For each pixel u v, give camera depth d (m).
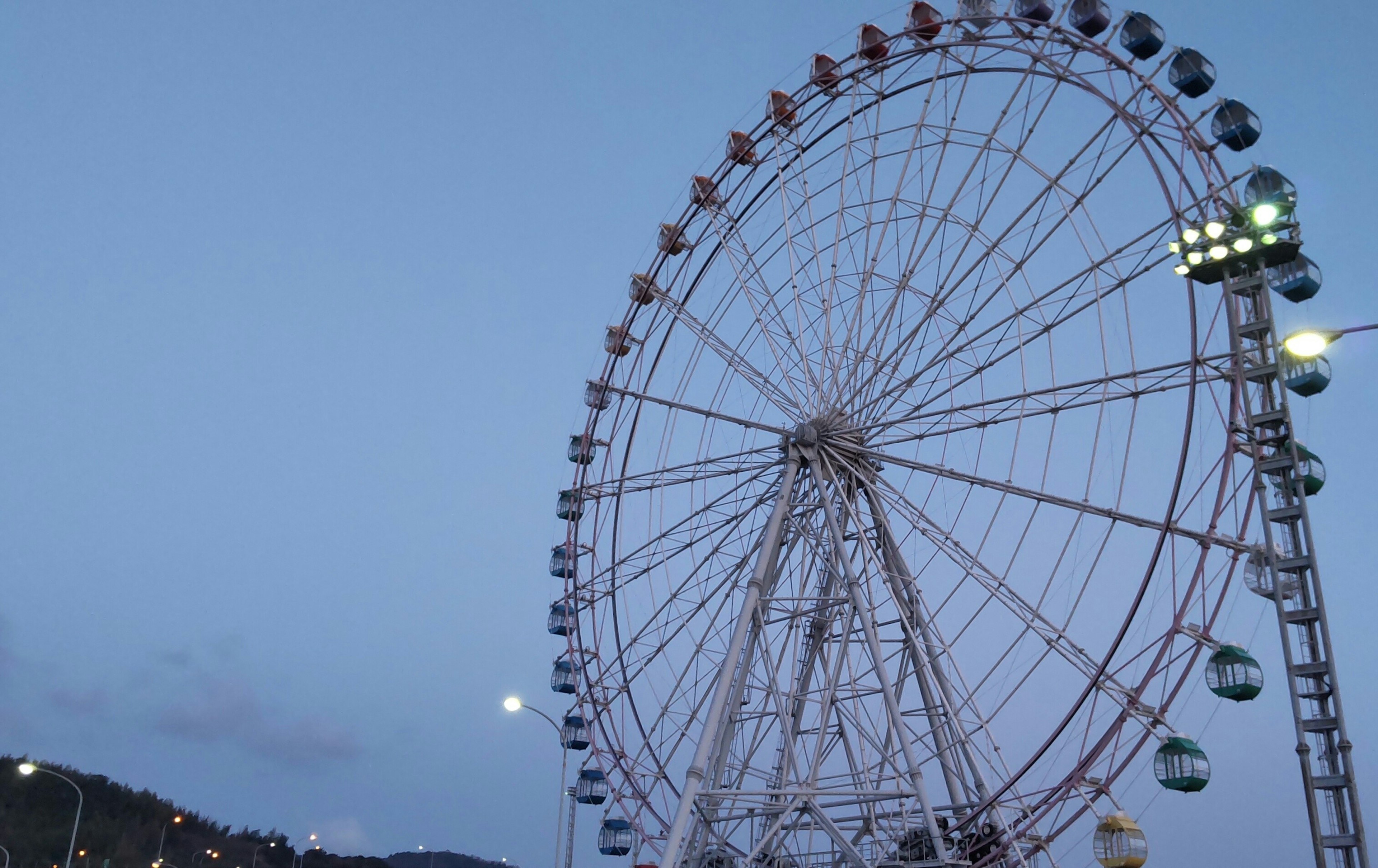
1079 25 36.91
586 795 42.75
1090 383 34.38
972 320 37.66
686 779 35.41
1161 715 30.69
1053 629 32.81
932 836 33.31
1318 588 25.77
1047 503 34.91
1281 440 28.84
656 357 46.06
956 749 36.38
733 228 44.50
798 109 43.47
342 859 172.88
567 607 45.03
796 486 40.34
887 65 40.84
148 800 151.25
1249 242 28.33
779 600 38.06
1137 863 29.83
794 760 35.81
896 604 36.69
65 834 129.88
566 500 46.84
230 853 152.00
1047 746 32.00
